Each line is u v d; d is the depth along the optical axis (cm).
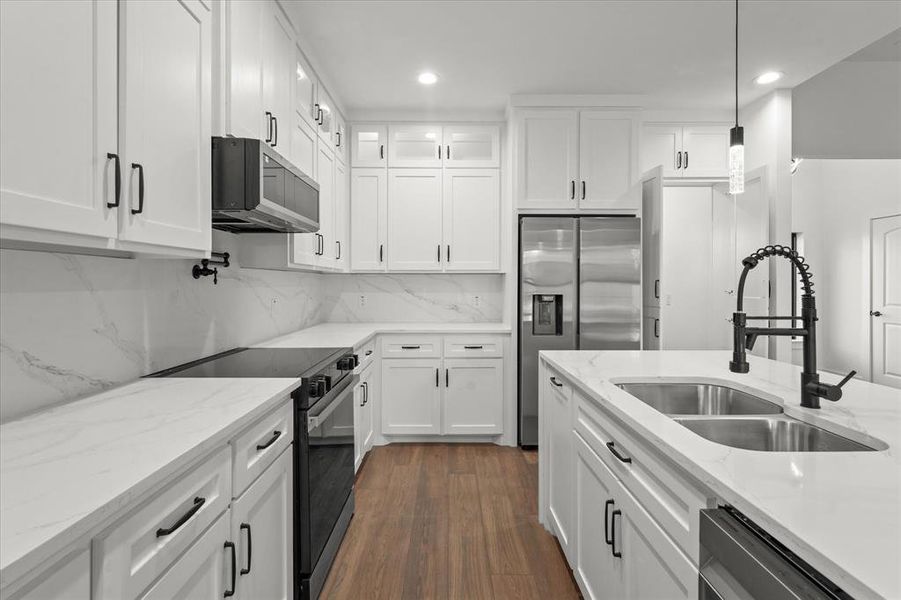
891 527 67
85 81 104
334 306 431
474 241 400
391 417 374
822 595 63
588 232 361
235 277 253
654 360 219
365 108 391
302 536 174
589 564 171
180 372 184
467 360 373
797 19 267
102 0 109
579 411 183
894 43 322
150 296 179
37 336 129
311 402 180
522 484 301
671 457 101
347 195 398
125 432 109
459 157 441
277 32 231
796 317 138
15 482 81
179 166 142
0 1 84
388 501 276
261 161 168
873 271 497
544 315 373
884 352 486
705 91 365
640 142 375
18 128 88
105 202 110
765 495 77
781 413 141
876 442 107
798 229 552
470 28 274
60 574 69
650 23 271
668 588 109
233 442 124
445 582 201
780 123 361
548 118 372
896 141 363
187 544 102
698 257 484
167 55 136
